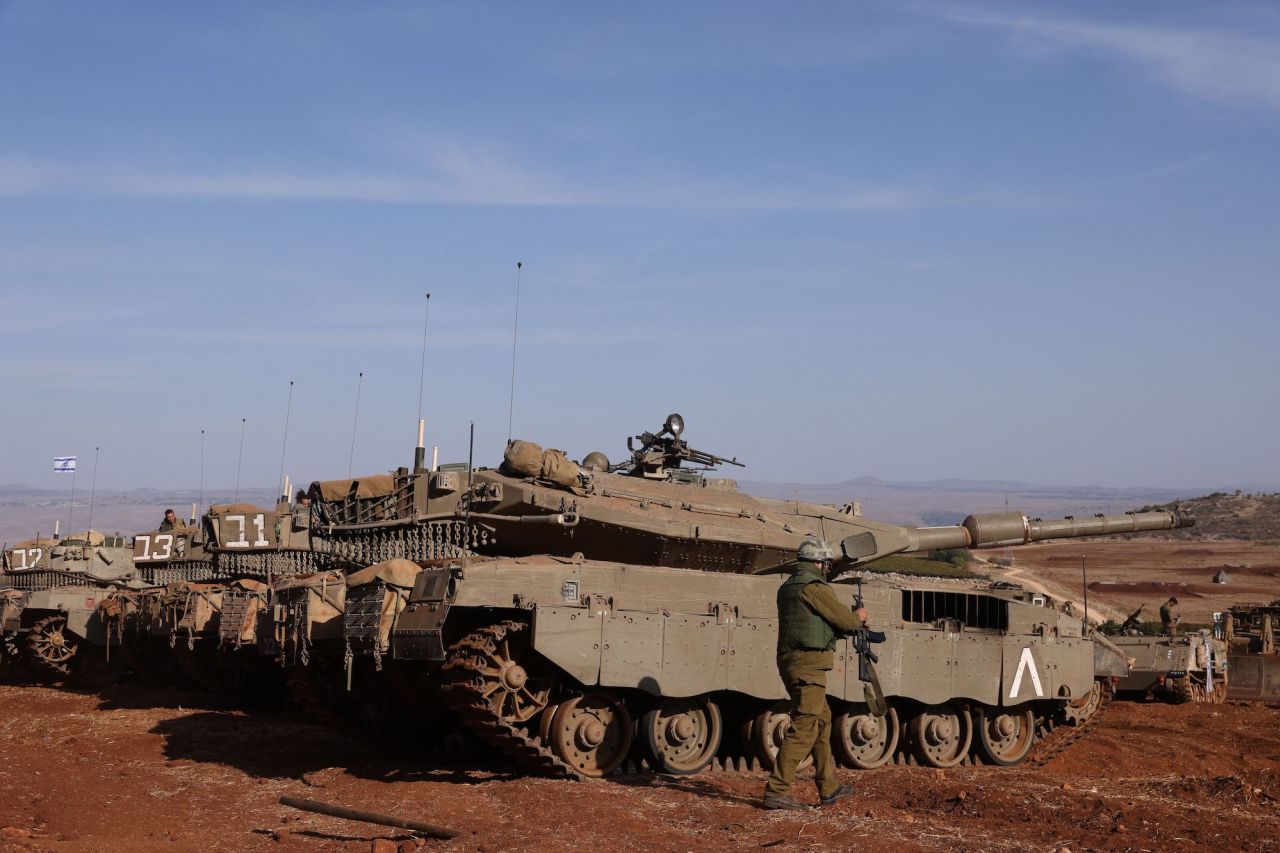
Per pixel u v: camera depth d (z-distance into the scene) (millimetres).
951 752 19812
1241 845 11891
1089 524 25438
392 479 20844
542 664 16047
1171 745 23219
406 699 19000
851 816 13172
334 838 12547
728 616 17203
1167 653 31266
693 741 17188
